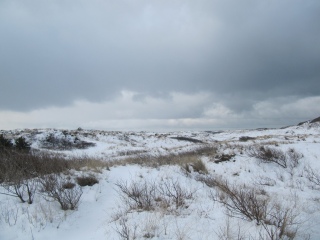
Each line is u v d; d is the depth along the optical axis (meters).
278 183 9.51
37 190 6.82
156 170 10.49
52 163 8.78
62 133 31.73
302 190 8.29
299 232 4.76
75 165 9.57
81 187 7.64
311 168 10.20
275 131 45.03
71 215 6.06
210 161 12.82
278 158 11.42
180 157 13.45
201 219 5.51
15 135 30.66
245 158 12.41
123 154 21.91
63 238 5.23
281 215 5.49
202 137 51.88
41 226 5.43
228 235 4.64
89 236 5.20
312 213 5.84
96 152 25.92
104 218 6.07
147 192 7.32
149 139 41.28
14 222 5.42
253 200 5.79
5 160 8.36
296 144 13.34
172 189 7.83
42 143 28.64
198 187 8.43
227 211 5.78
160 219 5.51
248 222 5.16
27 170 7.97
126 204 6.63
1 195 6.42
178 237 4.68
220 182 8.82
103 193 7.54
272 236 4.23
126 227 5.10
